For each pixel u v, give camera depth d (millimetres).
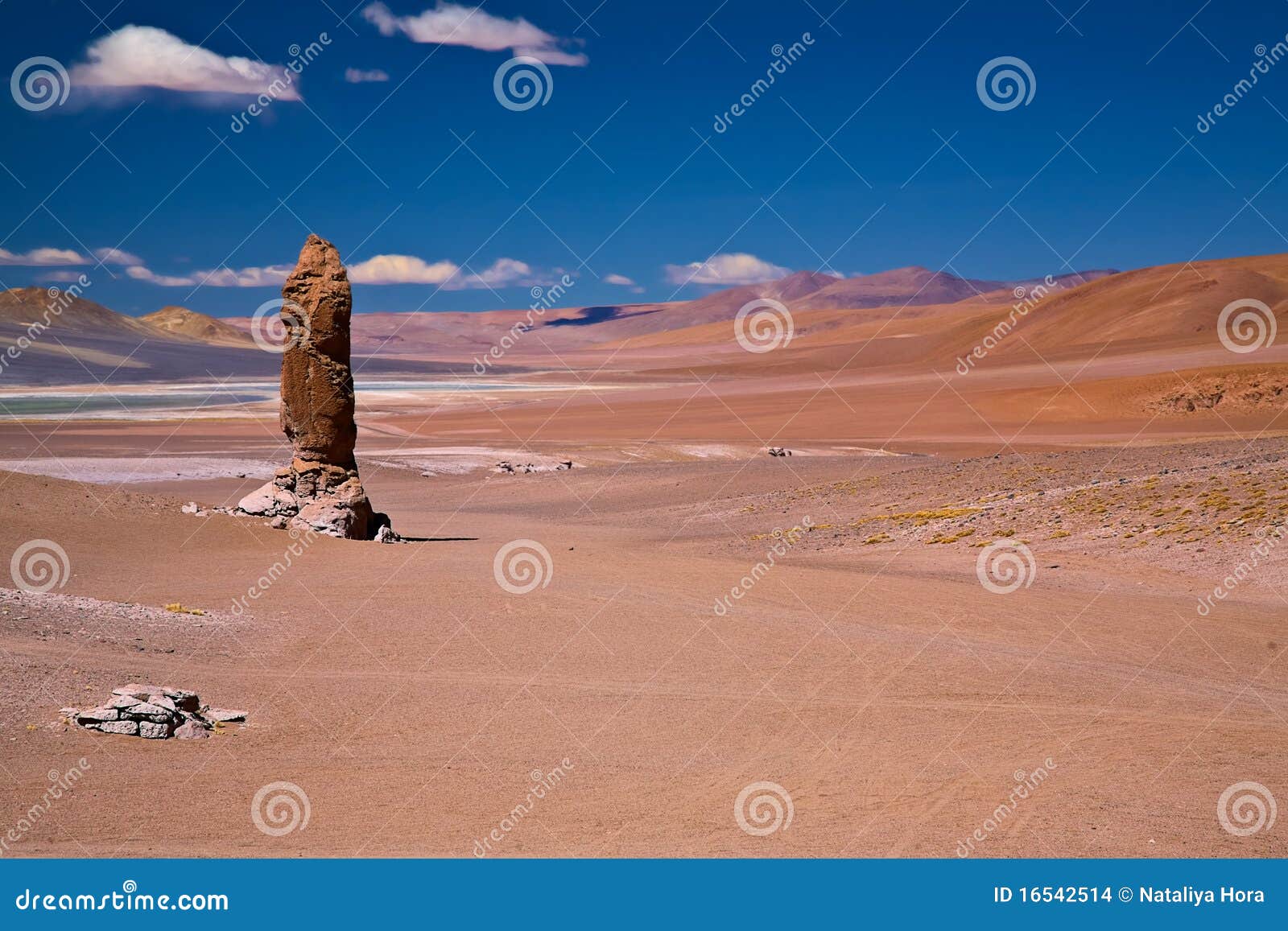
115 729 16156
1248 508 36219
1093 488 43625
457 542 41125
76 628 21266
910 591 30922
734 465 72188
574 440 103000
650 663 22438
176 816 13438
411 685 20234
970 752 17109
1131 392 116375
